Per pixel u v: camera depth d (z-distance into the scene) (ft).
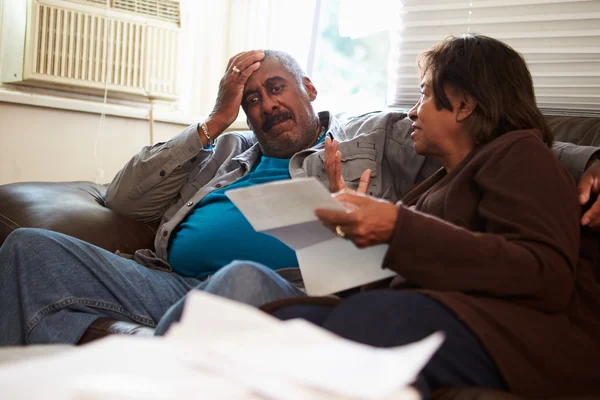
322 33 10.12
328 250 4.48
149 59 9.25
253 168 7.17
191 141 7.02
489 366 3.63
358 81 10.46
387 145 6.64
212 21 10.08
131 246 6.86
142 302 5.95
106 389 2.36
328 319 3.82
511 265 3.81
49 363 2.61
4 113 8.45
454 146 4.92
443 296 3.72
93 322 5.34
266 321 3.01
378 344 3.55
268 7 9.81
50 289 5.53
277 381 2.55
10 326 5.52
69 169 8.88
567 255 3.98
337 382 2.55
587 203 4.71
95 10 8.84
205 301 3.10
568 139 6.23
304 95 6.91
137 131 9.34
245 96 6.95
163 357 2.66
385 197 6.38
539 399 3.70
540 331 3.82
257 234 6.18
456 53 4.87
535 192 4.15
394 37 8.43
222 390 2.51
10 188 6.84
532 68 7.43
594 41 7.07
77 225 6.57
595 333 4.25
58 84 8.85
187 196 7.27
